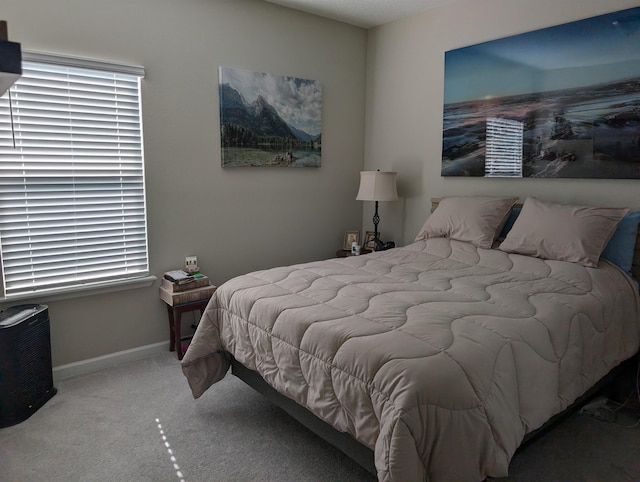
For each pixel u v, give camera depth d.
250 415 2.41
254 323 2.17
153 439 2.19
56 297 2.77
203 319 2.48
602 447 2.13
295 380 1.89
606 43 2.73
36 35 2.57
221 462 2.02
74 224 2.82
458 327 1.73
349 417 1.63
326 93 4.02
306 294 2.21
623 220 2.58
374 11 3.75
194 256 3.35
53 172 2.71
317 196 4.08
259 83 3.54
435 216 3.35
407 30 3.89
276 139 3.70
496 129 3.32
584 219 2.57
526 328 1.80
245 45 3.45
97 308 2.95
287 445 2.15
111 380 2.80
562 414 2.14
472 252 2.88
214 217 3.43
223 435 2.23
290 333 1.93
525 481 1.90
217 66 3.31
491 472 1.44
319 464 2.01
